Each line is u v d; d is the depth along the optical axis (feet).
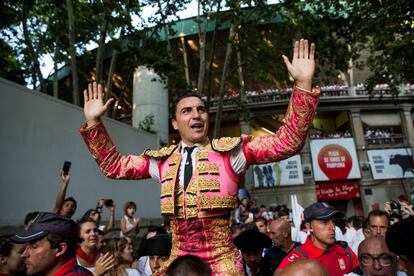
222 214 7.12
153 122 62.28
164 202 7.34
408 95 82.48
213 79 82.89
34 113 22.75
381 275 8.38
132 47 44.47
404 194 78.07
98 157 7.99
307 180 77.25
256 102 80.79
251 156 7.20
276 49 52.54
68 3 44.60
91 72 72.23
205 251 7.00
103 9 39.91
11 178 20.56
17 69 59.77
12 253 9.19
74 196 25.27
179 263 5.99
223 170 7.19
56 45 55.06
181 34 78.07
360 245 8.91
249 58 53.26
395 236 5.90
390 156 80.02
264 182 76.74
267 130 88.02
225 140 7.41
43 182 22.67
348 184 78.79
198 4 52.34
